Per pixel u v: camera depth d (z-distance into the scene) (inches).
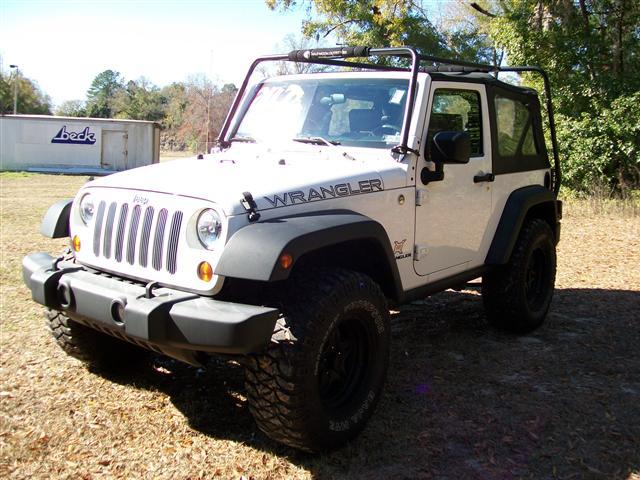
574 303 245.8
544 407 150.1
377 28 832.9
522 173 203.8
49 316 153.7
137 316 111.8
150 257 124.6
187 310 110.4
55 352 178.2
